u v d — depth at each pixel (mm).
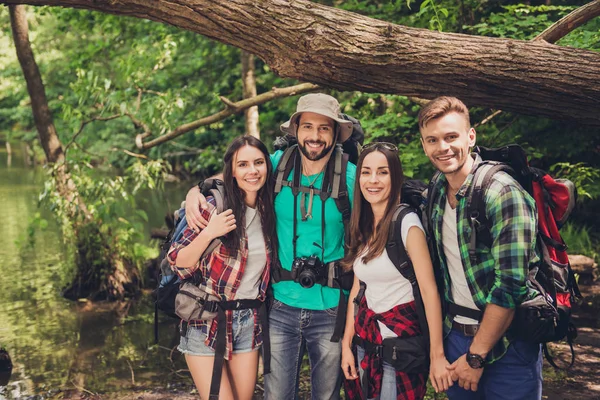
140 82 7387
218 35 3176
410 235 2672
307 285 3004
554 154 6762
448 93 3076
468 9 6406
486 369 2637
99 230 7234
